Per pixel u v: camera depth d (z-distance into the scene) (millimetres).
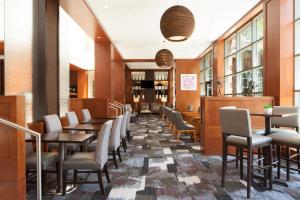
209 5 6062
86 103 7852
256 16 6773
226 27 7930
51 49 5242
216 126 5434
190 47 10711
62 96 7355
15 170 2619
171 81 17250
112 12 6410
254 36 7074
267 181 3619
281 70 5352
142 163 4703
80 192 3268
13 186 2625
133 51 11562
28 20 4781
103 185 3438
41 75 4926
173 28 3906
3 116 2605
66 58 7836
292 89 5371
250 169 3145
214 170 4258
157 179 3789
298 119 4293
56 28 5492
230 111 3365
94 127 4262
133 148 6133
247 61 7637
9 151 2617
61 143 3182
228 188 3416
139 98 18391
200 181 3703
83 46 13898
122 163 4688
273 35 5621
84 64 14109
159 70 18453
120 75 13539
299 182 3623
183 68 13578
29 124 4348
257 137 3389
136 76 18453
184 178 3838
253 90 6949
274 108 4621
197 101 13555
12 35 4352
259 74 6887
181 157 5199
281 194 3201
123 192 3273
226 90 9438
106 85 9336
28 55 4781
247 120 3154
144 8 6145
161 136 8070
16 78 4441
